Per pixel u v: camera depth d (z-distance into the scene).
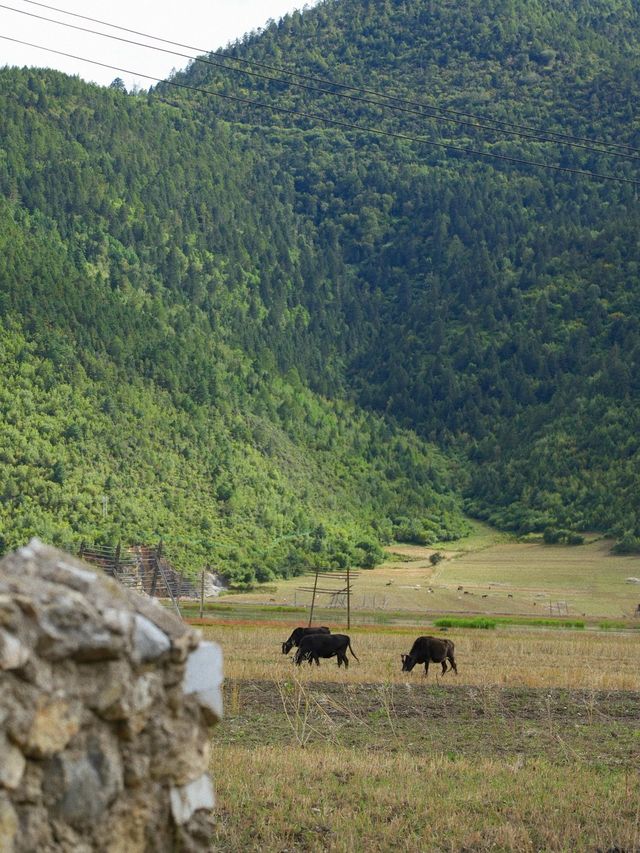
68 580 8.66
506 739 28.20
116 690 8.53
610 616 165.00
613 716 33.56
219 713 9.52
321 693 36.84
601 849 16.80
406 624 109.81
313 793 19.67
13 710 7.81
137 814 8.74
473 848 16.72
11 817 7.77
